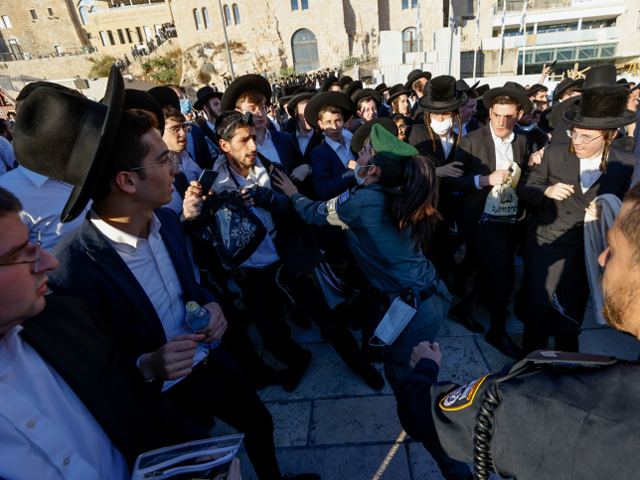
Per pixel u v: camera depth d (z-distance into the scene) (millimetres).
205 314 1382
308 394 2539
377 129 1630
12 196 708
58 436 791
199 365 1522
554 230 2275
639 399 549
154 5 41344
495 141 2738
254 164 2279
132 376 1072
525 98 2629
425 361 1217
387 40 20734
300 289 2455
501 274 2643
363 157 1782
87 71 40094
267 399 2533
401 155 1561
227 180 2303
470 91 3828
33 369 791
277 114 9555
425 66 20312
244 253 1993
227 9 34219
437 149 3098
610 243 623
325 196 2803
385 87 8414
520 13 29484
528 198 2291
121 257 1258
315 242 2416
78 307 971
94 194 1133
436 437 893
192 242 2297
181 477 853
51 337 839
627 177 2100
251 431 1671
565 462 582
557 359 669
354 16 33688
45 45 42969
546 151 2281
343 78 7297
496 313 2754
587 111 1935
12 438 738
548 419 607
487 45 28453
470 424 773
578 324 2443
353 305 2582
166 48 38250
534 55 28297
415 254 1779
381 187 1689
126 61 38719
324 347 2996
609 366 623
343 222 1801
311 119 3170
